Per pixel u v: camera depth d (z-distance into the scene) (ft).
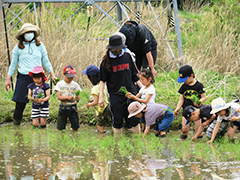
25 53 37.81
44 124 36.88
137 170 21.22
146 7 62.18
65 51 50.29
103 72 32.73
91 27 57.21
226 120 30.73
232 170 21.39
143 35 36.65
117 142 29.32
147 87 34.14
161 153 25.50
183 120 32.14
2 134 32.76
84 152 25.50
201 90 33.81
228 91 46.01
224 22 63.82
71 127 35.83
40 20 54.39
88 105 35.19
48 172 20.58
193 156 24.70
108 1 55.77
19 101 37.47
